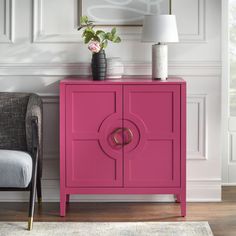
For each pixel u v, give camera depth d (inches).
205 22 255.0
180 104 238.1
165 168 240.2
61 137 239.3
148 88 237.8
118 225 231.6
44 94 255.6
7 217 239.8
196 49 255.6
